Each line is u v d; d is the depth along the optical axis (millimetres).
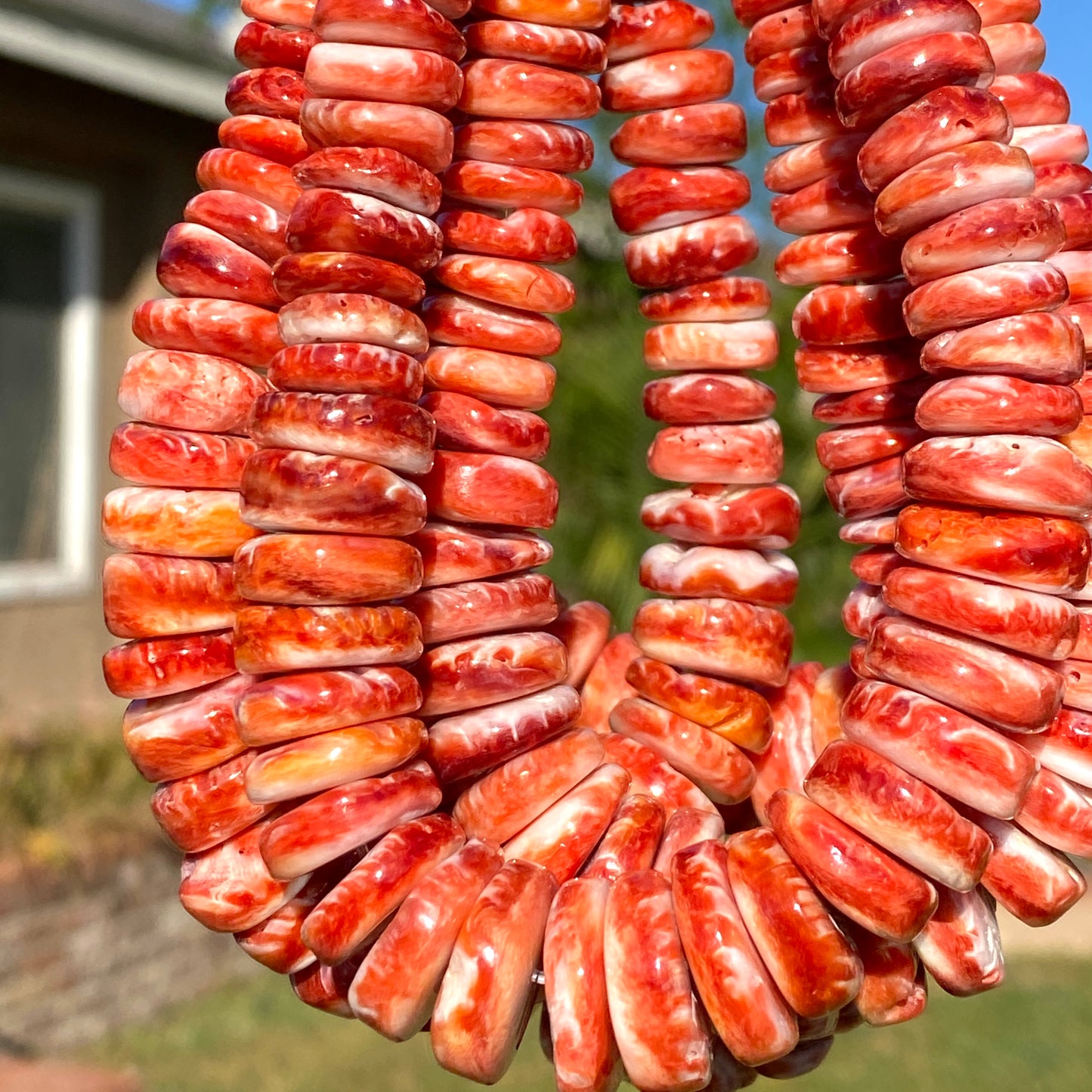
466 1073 98
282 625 99
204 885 107
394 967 97
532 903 99
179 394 108
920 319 99
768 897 96
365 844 107
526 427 115
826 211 115
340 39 104
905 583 100
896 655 99
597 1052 97
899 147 98
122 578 107
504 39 112
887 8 99
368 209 101
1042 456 95
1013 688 96
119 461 108
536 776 109
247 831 108
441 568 110
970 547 96
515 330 114
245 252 112
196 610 108
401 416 99
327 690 99
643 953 96
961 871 95
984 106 97
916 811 95
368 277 101
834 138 115
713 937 96
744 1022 95
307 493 98
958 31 99
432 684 109
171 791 108
